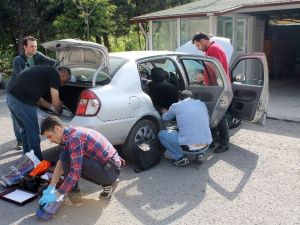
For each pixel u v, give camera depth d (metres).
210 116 5.59
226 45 7.68
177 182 4.66
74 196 4.22
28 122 4.77
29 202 4.16
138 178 4.80
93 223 3.71
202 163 5.29
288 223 3.66
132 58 5.29
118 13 20.06
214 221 3.72
